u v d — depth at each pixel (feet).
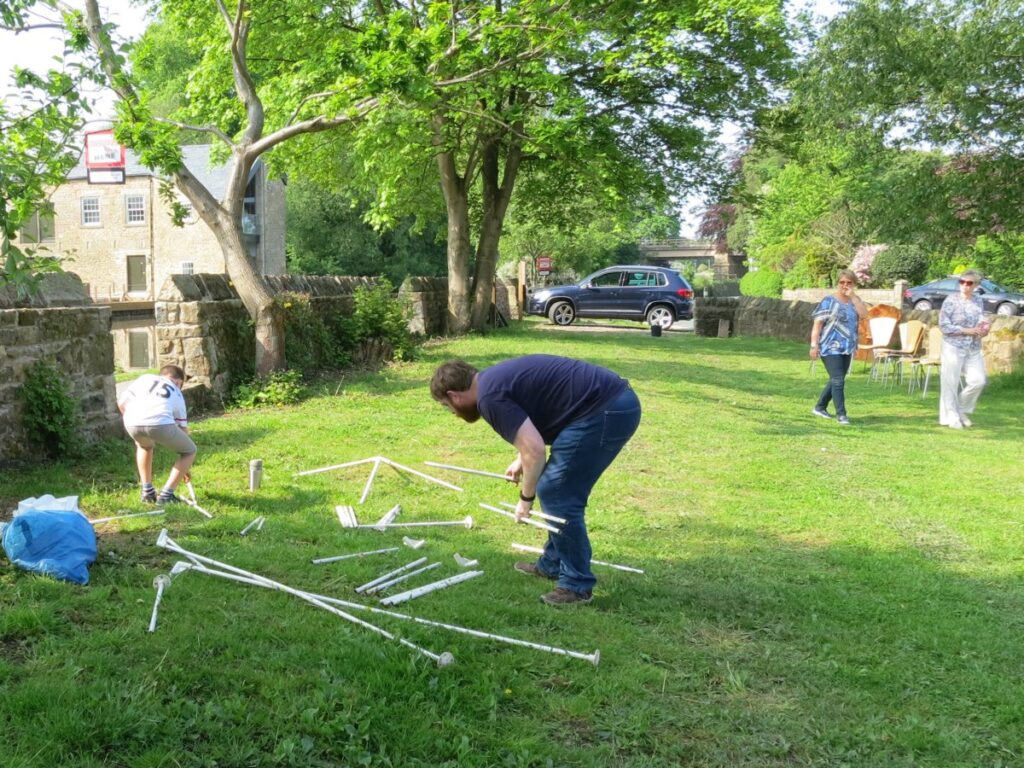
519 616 13.47
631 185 65.16
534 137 49.75
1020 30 42.14
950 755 10.22
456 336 62.28
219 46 46.62
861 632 13.79
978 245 54.70
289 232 150.71
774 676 12.07
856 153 49.49
